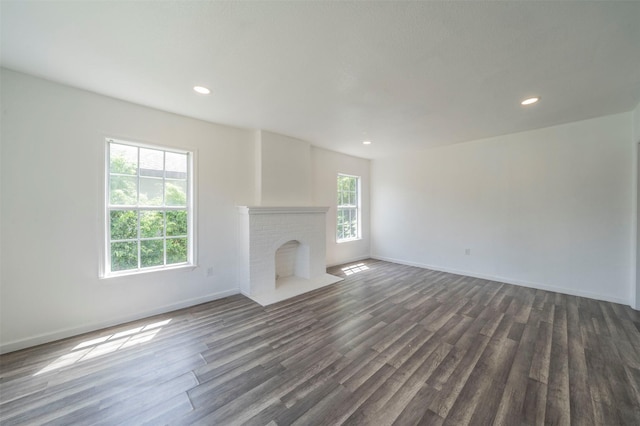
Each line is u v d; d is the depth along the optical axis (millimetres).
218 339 2410
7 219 2180
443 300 3396
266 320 2814
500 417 1508
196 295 3271
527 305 3201
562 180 3602
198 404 1614
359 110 3002
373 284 4078
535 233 3844
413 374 1902
